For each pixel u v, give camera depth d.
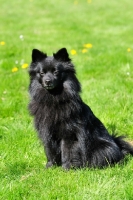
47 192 4.86
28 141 6.68
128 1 26.17
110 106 8.02
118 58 11.59
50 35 16.48
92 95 8.71
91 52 13.09
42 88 5.77
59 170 5.69
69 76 5.80
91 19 20.48
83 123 5.78
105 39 15.51
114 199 4.63
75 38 15.78
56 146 5.96
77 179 5.23
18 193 4.85
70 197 4.69
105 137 6.11
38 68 5.87
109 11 22.75
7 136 6.96
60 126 5.69
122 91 8.80
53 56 5.96
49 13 22.62
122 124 7.35
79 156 5.84
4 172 5.68
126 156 6.11
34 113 5.88
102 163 5.89
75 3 25.77
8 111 8.18
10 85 9.72
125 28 17.72
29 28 18.23
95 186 4.94
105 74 10.46
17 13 22.61
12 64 11.67
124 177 5.23
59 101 5.68
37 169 5.84
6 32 17.03
